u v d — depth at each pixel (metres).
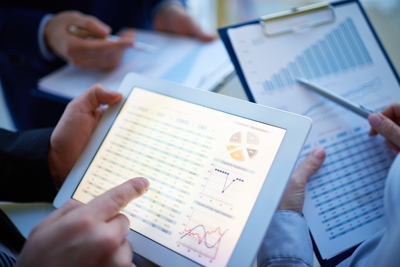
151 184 0.39
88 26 0.74
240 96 0.66
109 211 0.32
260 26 0.59
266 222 0.33
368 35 0.61
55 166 0.53
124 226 0.33
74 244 0.29
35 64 0.85
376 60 0.60
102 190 0.41
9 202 0.55
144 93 0.47
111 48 0.72
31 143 0.49
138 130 0.44
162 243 0.35
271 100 0.55
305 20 0.60
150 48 0.79
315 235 0.47
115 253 0.31
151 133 0.43
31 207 0.55
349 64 0.59
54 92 0.70
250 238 0.33
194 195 0.37
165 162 0.40
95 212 0.31
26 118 0.89
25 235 0.51
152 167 0.40
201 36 0.80
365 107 0.54
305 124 0.37
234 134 0.39
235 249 0.33
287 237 0.42
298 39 0.59
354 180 0.51
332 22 0.61
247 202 0.35
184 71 0.69
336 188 0.50
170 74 0.69
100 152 0.44
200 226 0.35
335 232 0.47
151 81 0.48
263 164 0.36
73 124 0.50
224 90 0.67
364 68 0.59
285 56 0.58
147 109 0.45
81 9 0.94
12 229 0.46
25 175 0.48
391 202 0.37
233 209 0.35
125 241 0.34
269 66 0.57
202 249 0.34
